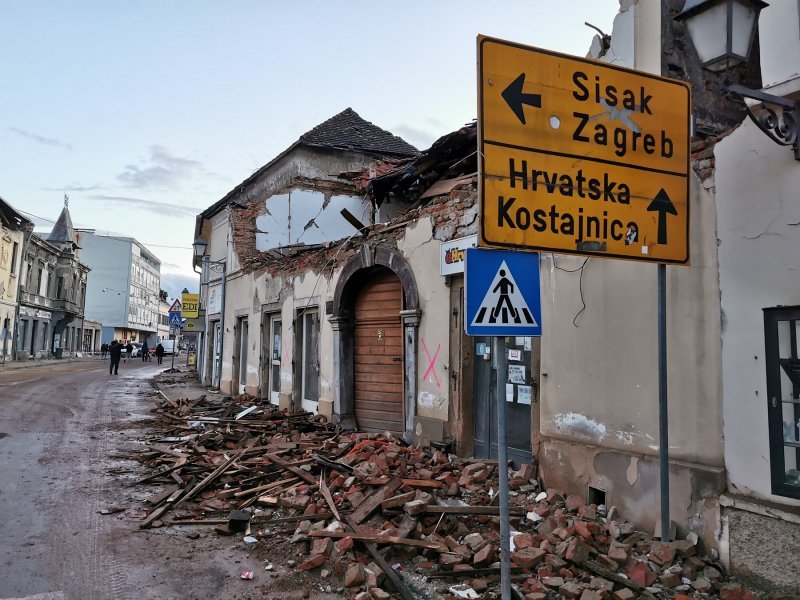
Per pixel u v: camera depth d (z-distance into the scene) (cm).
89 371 3186
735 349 467
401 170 1183
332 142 1888
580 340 618
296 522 578
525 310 416
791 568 420
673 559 465
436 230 880
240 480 722
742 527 453
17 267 3825
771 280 443
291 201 1839
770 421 440
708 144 505
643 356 548
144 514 620
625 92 468
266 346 1585
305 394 1319
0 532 551
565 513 579
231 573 476
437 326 870
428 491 643
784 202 438
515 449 741
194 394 1912
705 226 497
